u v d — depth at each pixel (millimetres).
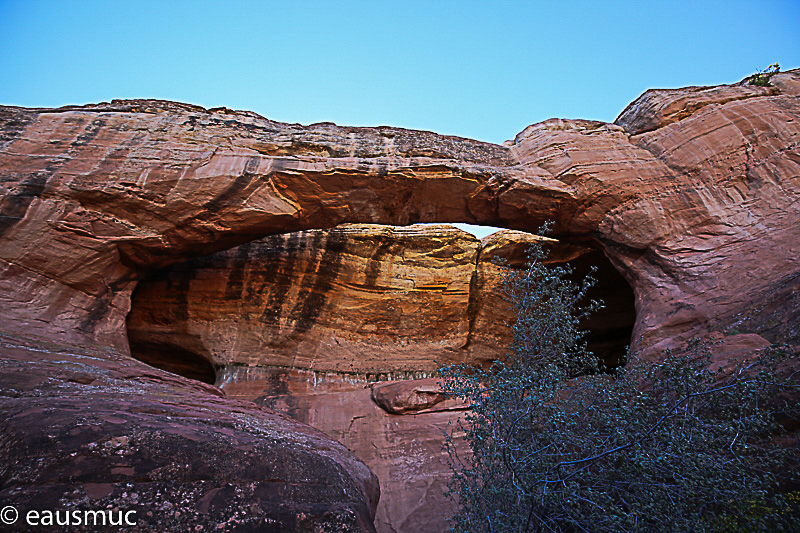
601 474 5137
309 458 4879
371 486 5992
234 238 10023
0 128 9062
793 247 8797
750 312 8133
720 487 4762
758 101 11078
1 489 3451
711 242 9758
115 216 9086
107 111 9867
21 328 7801
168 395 6184
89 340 8625
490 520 5188
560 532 5090
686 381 5305
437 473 9430
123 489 3619
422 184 10141
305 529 3949
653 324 9336
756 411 5238
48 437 3820
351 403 10734
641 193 10539
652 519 4703
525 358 6703
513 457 5441
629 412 5172
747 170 10273
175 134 9664
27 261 8383
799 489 5363
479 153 10906
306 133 10297
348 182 9812
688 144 10742
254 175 9445
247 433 5230
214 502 3822
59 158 8984
